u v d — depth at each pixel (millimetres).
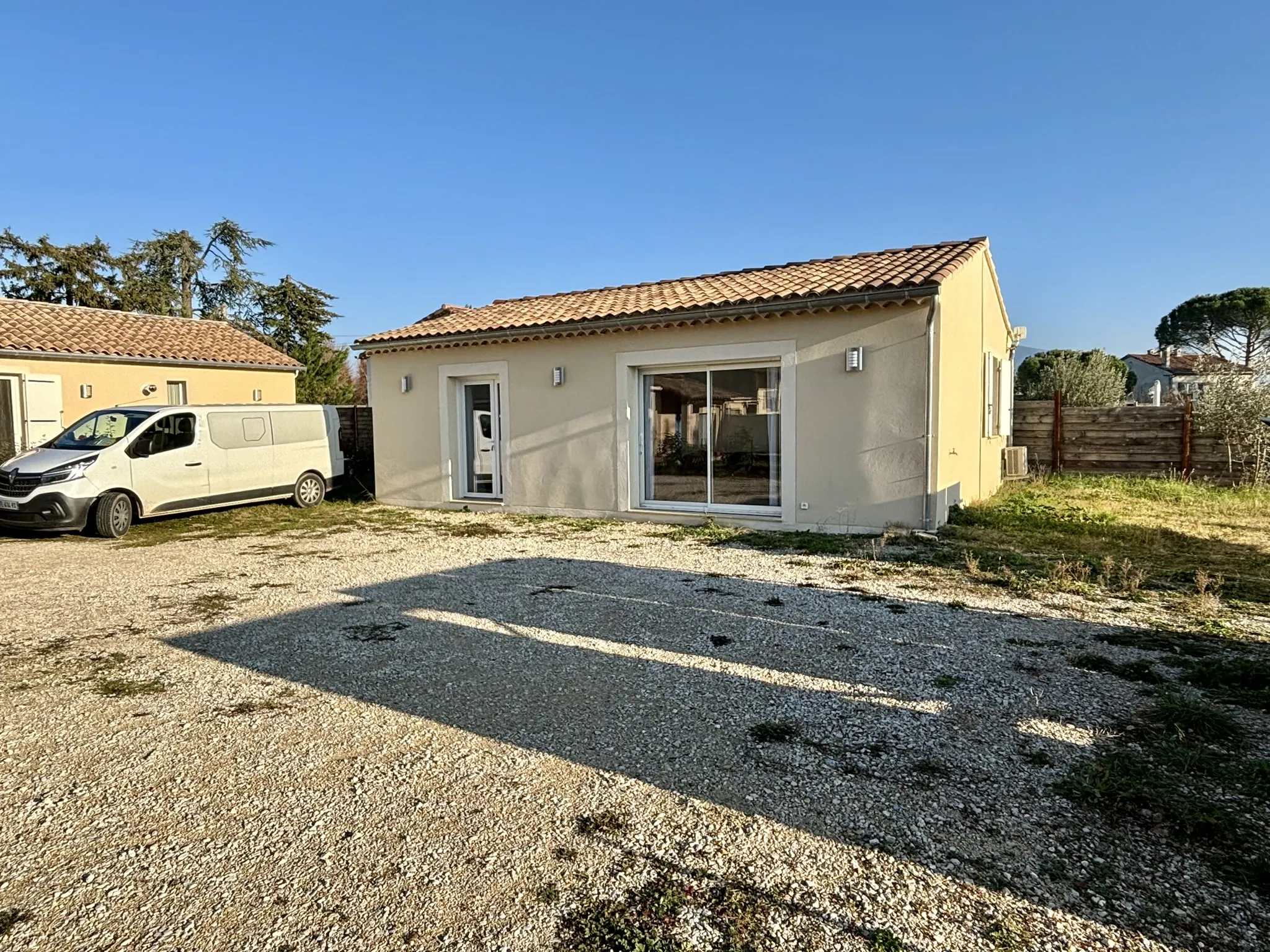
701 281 12867
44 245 33812
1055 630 4930
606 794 2926
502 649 4742
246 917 2242
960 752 3221
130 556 8477
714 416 9883
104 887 2398
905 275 8633
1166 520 9586
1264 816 2668
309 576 7121
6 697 4059
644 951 2061
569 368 10875
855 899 2270
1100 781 2893
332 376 34625
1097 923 2139
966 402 10352
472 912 2246
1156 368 43469
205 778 3104
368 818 2777
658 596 6047
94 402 16922
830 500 8984
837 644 4715
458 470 12391
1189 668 4195
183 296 37750
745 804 2836
